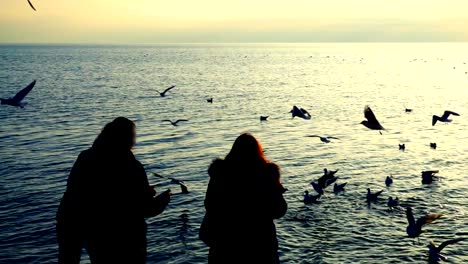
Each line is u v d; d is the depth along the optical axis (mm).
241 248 5715
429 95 107625
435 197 33719
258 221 5746
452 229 27516
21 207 29859
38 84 115125
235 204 5727
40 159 42688
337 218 28969
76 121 63969
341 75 172250
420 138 57938
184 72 175375
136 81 132500
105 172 5578
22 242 24719
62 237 5445
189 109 79562
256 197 5715
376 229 27312
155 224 27547
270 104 88125
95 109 75875
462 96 106062
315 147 51156
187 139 54469
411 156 47875
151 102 87562
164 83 128000
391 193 34500
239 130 61219
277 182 5840
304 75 169750
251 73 175750
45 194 32500
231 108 81750
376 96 104750
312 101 94188
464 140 57000
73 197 5480
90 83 122562
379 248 24656
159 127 62000
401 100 97750
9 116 66312
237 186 5727
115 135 5723
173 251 24109
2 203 30469
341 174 40031
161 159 44281
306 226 27609
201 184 35875
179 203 31297
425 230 27250
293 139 55750
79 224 5480
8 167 39531
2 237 25219
